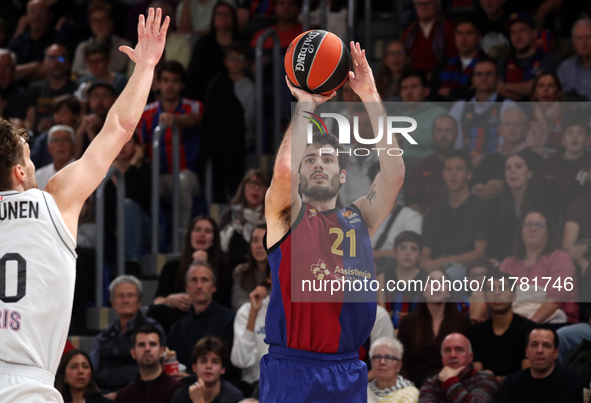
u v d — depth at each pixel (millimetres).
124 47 9336
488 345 16125
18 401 8273
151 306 19141
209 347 16531
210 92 23469
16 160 8906
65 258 8719
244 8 30031
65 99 25453
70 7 31875
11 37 32844
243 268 19531
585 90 22422
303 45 9430
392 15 28141
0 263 8508
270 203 9578
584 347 15344
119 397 16922
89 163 8930
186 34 29250
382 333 16016
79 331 19984
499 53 24234
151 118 23703
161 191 22781
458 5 27078
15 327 8406
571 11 25297
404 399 15297
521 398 15086
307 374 9367
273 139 24953
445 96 22688
